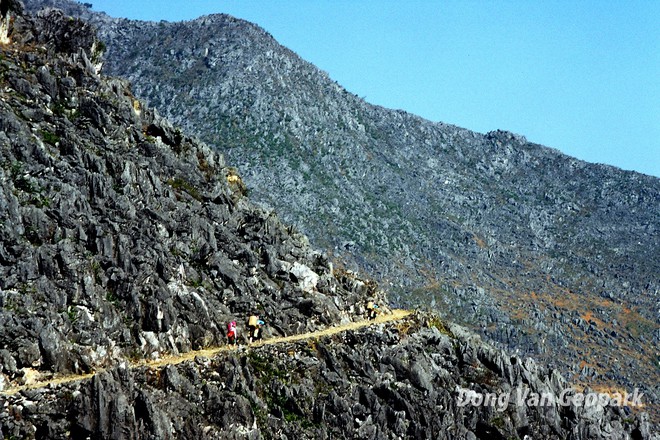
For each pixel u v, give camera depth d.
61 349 56.31
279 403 65.06
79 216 64.25
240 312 70.50
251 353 66.75
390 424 69.69
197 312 66.25
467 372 79.38
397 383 72.75
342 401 67.56
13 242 59.16
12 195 60.88
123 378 55.16
